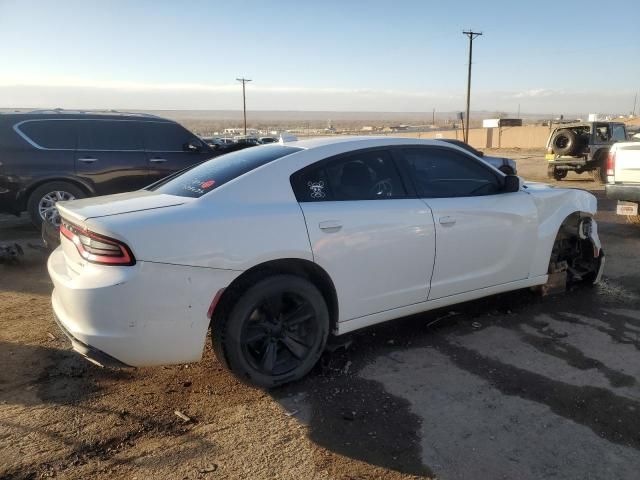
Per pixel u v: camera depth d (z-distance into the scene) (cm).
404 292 383
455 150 425
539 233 461
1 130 764
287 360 340
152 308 288
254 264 313
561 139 1712
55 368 367
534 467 261
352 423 301
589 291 528
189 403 323
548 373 358
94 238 291
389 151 391
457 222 401
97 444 281
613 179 819
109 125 827
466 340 414
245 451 276
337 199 356
